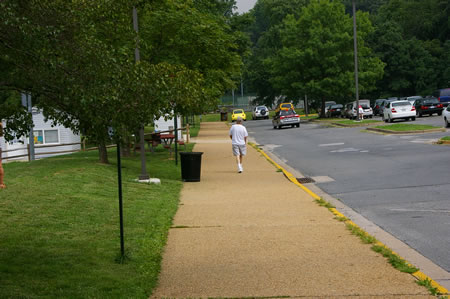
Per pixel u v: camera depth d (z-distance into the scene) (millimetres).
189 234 9422
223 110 81562
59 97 6254
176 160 22172
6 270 6844
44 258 7484
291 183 16031
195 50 24172
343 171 17906
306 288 6277
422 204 11328
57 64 6164
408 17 95562
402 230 9180
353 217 10602
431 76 85062
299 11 103000
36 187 13227
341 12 64812
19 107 6918
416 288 6121
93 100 6078
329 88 63156
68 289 6191
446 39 91000
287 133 42188
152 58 23938
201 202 13055
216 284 6582
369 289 6148
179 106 14820
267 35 104000
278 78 66438
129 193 13719
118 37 8664
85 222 9859
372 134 32594
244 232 9430
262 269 7145
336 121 52062
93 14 7266
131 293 6125
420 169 16531
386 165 18219
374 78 65562
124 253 7703
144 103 6773
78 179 15016
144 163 16562
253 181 16828
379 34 87438
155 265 7406
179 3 23828
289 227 9719
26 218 9922
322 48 62500
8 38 6039
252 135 43875
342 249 7988
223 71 27500
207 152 28406
